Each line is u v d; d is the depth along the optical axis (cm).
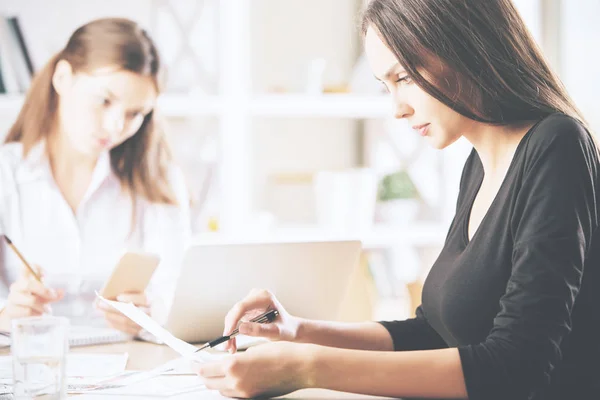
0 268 239
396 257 301
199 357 112
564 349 112
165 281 248
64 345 102
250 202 288
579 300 111
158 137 267
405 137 304
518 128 119
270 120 307
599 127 298
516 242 109
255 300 127
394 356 103
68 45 259
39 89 258
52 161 258
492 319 115
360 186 286
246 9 276
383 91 294
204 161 282
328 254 149
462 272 118
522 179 112
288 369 102
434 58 114
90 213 260
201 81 281
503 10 116
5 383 115
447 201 301
